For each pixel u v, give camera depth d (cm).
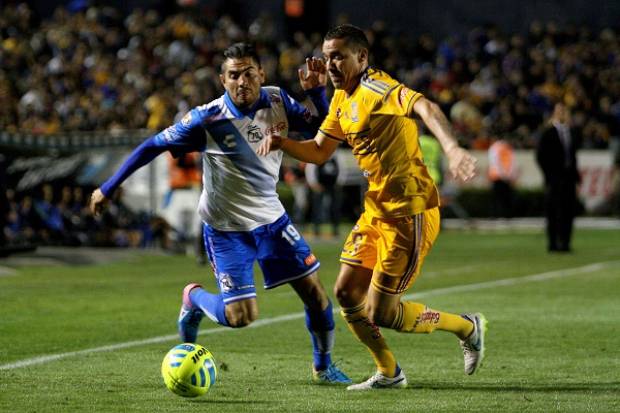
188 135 2605
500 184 9800
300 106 2677
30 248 5919
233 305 2633
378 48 11881
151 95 9812
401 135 2417
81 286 4912
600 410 2309
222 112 2600
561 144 6788
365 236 2516
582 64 12525
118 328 3619
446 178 9619
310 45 11625
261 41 11650
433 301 4362
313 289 2652
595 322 3741
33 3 12569
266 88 2656
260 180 2636
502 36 12756
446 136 2198
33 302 4312
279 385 2630
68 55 10569
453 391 2544
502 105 11231
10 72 9875
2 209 5828
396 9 13762
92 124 8738
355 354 3109
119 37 11094
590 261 6244
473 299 4425
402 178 2430
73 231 6719
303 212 8738
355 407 2355
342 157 9600
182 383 2409
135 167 2609
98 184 6919
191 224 7138
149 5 13100
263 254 2652
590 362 2953
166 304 4266
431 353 3112
